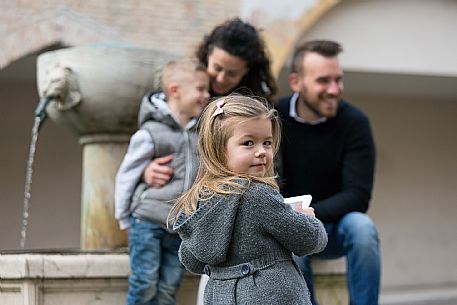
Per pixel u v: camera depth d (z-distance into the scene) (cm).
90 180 569
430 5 1144
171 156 432
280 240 308
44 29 991
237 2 1045
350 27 1111
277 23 1052
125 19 1009
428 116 1396
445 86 1262
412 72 1138
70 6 997
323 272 496
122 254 442
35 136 566
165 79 450
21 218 1200
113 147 565
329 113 494
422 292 1280
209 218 309
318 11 1063
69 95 543
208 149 314
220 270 315
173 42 1020
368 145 494
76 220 1224
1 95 1199
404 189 1384
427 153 1396
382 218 1370
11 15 984
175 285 429
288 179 501
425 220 1389
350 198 473
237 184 305
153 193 423
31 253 463
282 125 503
